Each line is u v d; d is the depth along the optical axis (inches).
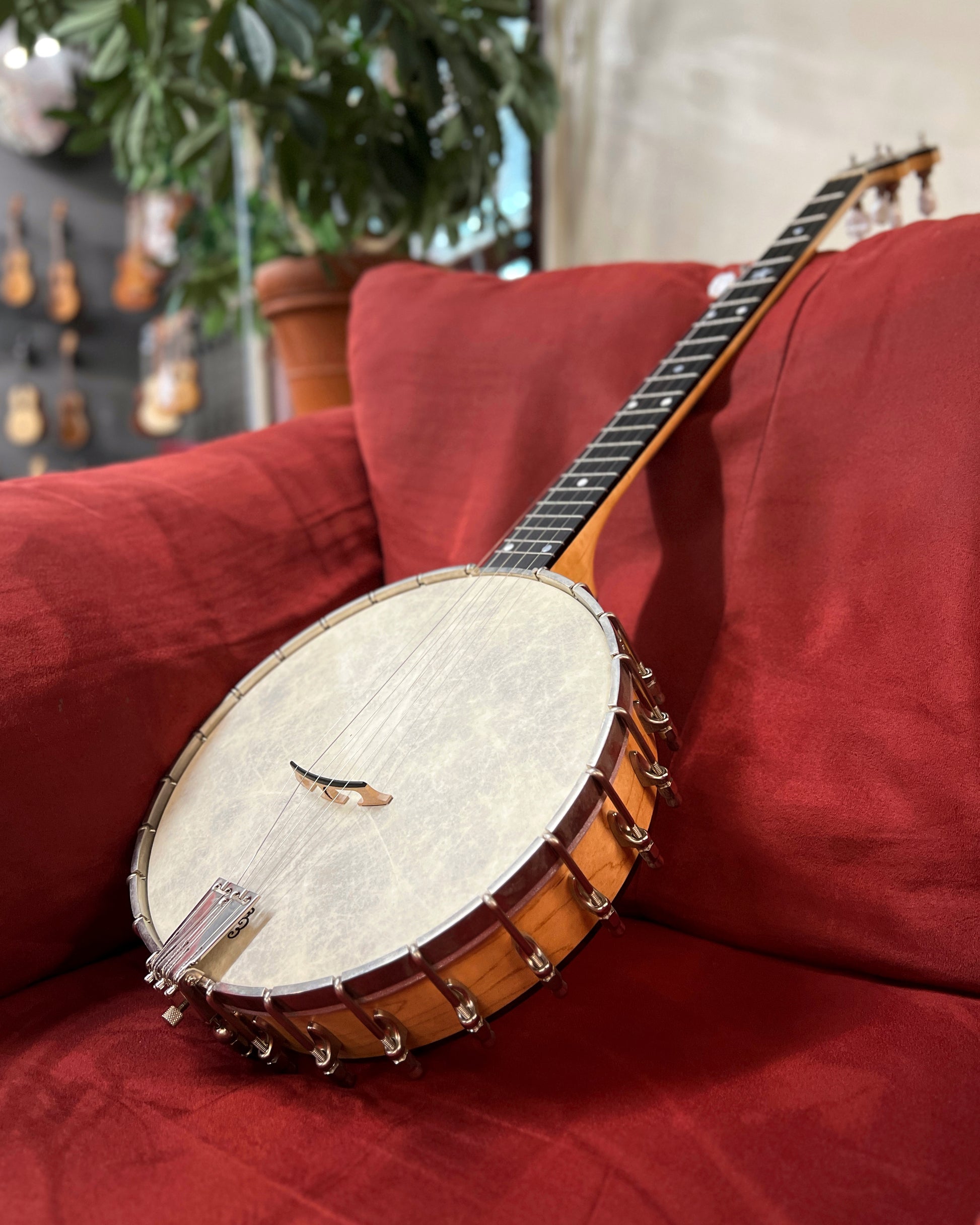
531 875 18.4
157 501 32.6
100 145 75.5
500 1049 21.8
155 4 59.9
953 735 23.5
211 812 25.1
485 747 21.5
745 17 57.7
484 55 69.4
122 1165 18.9
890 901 23.5
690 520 29.9
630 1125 18.8
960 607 23.9
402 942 18.5
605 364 33.3
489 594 26.5
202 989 20.2
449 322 37.6
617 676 20.8
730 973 24.4
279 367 114.8
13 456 189.5
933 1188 16.7
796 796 25.0
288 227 75.4
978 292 25.5
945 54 47.1
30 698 25.8
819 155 54.3
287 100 59.7
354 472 38.9
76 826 26.0
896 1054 20.4
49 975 26.6
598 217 72.6
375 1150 18.7
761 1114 18.8
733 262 60.6
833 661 25.7
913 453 25.5
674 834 26.8
